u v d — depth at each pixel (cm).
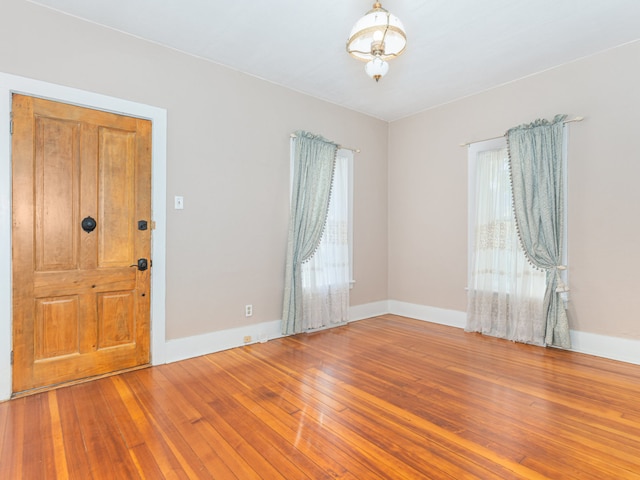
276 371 285
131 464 170
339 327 421
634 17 259
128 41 281
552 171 335
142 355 291
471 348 342
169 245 303
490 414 216
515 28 273
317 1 241
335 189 427
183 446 184
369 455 177
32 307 243
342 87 386
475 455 177
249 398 237
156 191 296
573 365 296
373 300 481
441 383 262
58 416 212
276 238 375
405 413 218
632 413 217
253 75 355
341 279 429
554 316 334
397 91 396
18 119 237
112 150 275
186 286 313
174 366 294
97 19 262
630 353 300
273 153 371
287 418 212
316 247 395
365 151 466
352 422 208
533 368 290
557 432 197
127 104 280
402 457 175
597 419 210
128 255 283
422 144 458
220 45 300
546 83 345
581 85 323
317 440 189
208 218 326
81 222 262
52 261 251
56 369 252
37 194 245
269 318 371
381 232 489
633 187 298
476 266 396
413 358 315
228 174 338
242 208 349
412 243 471
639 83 294
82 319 263
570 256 333
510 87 372
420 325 431
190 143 314
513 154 358
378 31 201
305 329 391
